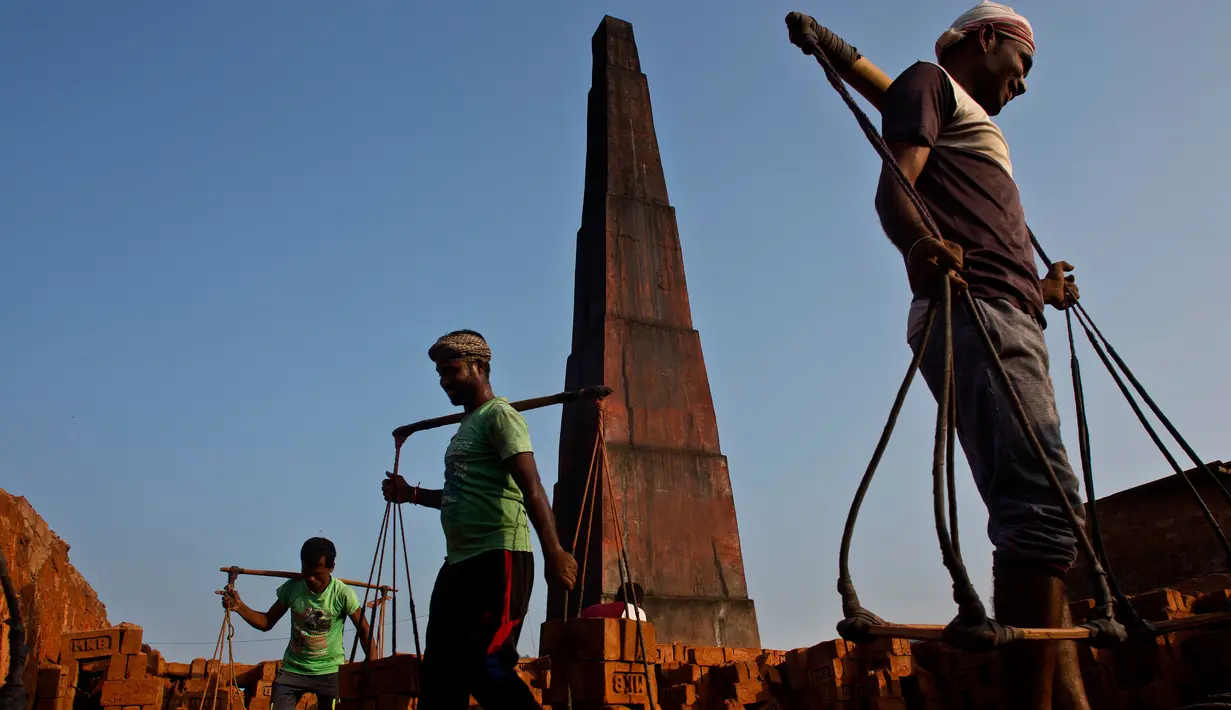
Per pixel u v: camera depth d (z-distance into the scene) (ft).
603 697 15.89
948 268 8.55
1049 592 8.69
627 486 46.60
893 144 10.32
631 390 49.26
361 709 17.06
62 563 35.81
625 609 18.61
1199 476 41.24
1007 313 9.71
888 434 8.39
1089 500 10.66
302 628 23.81
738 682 28.35
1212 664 22.44
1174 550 41.60
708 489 48.42
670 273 53.42
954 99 10.78
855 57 11.62
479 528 13.08
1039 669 8.50
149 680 24.39
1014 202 10.61
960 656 25.96
